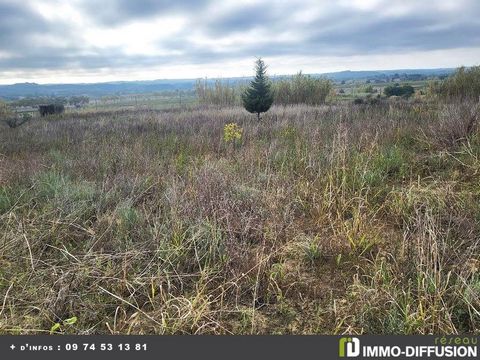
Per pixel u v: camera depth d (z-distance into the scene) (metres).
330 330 2.32
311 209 3.95
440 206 3.55
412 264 2.72
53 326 2.31
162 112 20.22
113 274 2.88
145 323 2.46
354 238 3.21
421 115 9.30
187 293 2.69
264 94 13.96
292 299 2.63
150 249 3.24
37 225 3.69
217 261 3.06
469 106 7.52
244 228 3.44
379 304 2.42
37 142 9.62
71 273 2.81
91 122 14.51
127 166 6.03
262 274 2.79
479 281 2.49
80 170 5.88
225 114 16.33
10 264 3.11
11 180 5.19
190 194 4.18
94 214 4.14
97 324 2.43
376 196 4.15
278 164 5.79
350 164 4.91
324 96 26.56
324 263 3.04
